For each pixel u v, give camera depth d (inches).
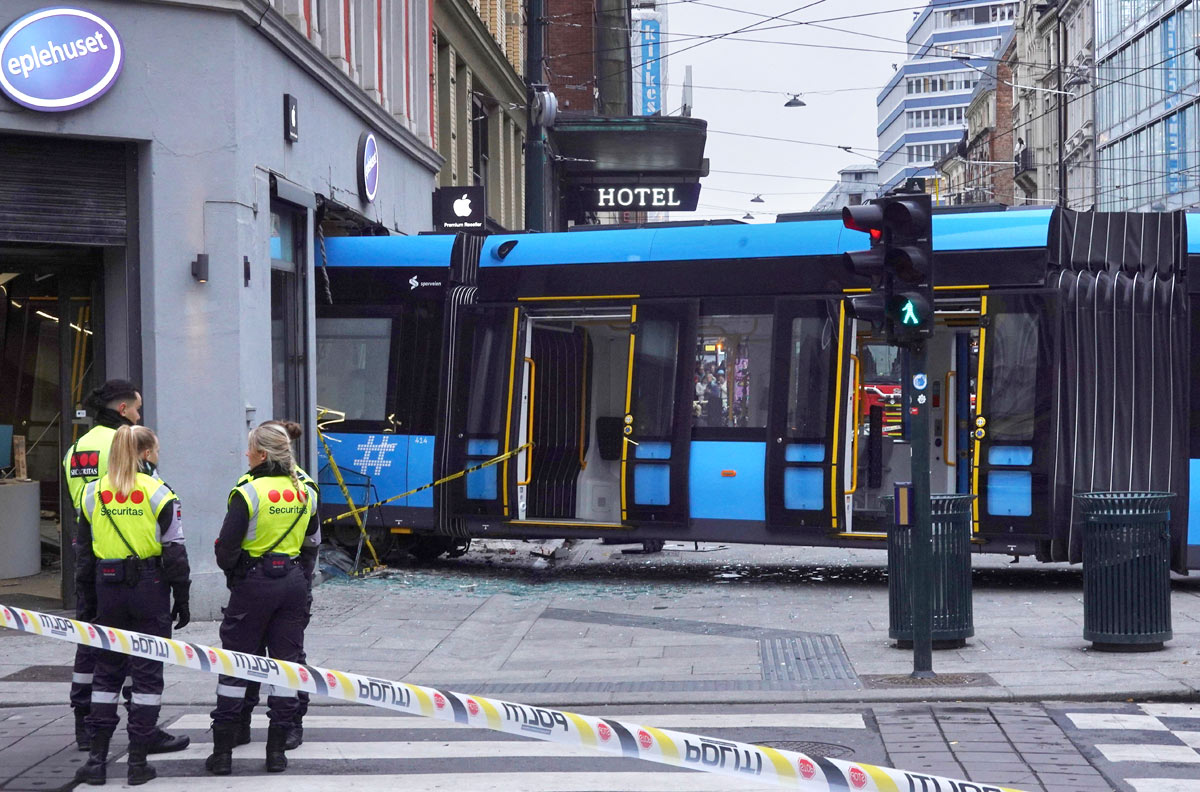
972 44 6166.3
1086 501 384.5
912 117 6274.6
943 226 517.3
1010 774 260.1
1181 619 436.5
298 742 294.4
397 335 593.3
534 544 714.2
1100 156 2233.0
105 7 461.1
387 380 593.9
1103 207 2214.6
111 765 280.7
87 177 467.8
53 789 259.1
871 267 361.4
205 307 475.5
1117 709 318.7
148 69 468.8
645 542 680.4
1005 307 504.7
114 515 272.7
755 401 536.1
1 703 343.3
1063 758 272.5
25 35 445.7
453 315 584.1
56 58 450.0
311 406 571.5
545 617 481.1
